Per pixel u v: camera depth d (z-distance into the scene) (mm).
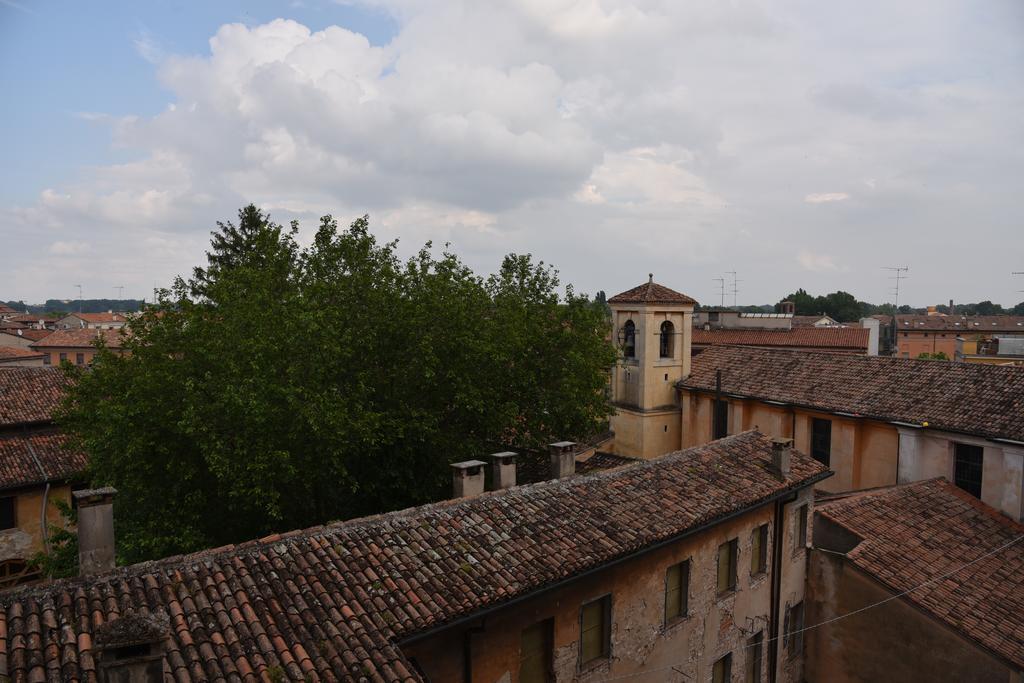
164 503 17859
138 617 7629
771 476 18953
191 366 18953
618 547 13664
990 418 24844
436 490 23172
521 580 11930
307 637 9633
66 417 19609
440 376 22812
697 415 37562
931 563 19672
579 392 26891
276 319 19594
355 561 11547
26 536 26578
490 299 26562
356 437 19859
